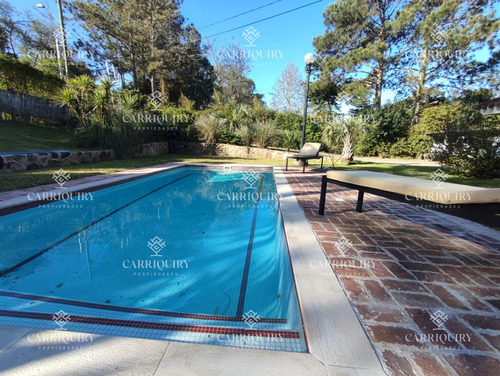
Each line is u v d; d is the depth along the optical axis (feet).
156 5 61.41
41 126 29.35
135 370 2.86
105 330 4.21
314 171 22.70
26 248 8.25
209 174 23.75
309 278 5.03
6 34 62.64
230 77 81.76
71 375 2.78
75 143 25.36
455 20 39.73
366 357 3.13
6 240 8.93
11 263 7.18
